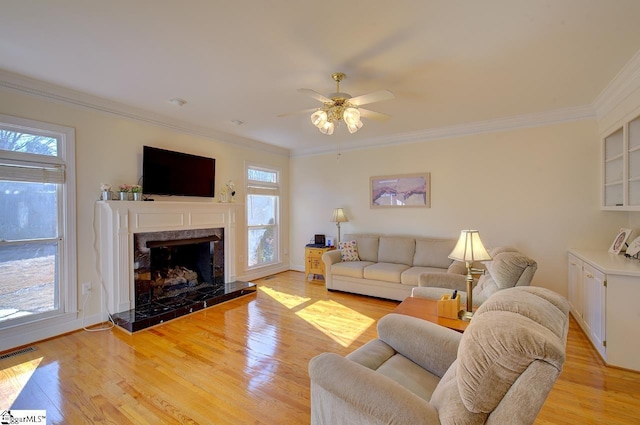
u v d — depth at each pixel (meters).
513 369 0.90
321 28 2.05
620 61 2.46
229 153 4.94
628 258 2.93
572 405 1.98
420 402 1.12
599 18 1.91
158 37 2.15
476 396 0.94
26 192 2.89
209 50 2.33
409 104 3.49
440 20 1.95
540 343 0.87
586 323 2.98
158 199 3.98
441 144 4.58
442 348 1.60
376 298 4.34
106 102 3.37
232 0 1.76
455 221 4.49
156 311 3.46
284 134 4.91
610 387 2.17
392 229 5.05
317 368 1.33
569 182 3.75
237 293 4.32
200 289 4.36
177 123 4.12
